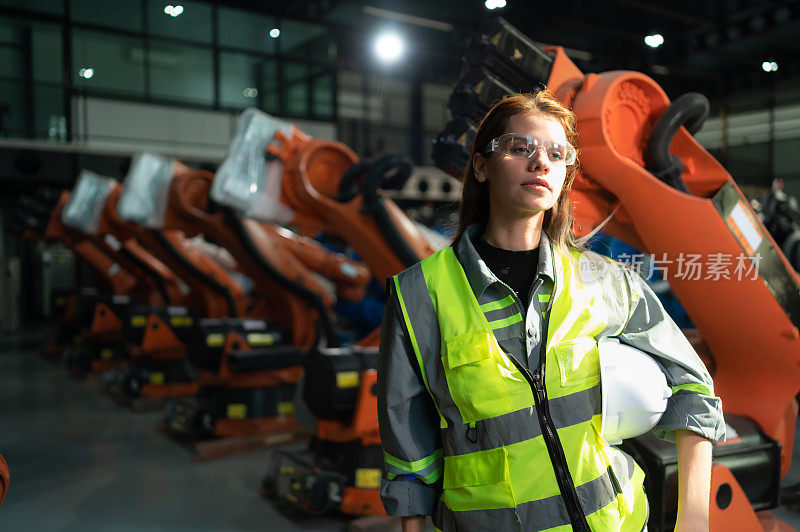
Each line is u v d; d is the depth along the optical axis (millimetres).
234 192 3666
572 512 1049
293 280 5066
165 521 3480
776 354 2303
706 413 1119
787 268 2242
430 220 6324
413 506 1148
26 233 8711
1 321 12312
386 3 11648
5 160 10508
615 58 14195
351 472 3389
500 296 1111
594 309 1126
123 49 11445
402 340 1140
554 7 11672
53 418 5953
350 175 3662
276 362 4895
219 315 6723
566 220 1219
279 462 3785
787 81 16234
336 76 13547
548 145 1096
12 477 4273
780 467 2570
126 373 6602
